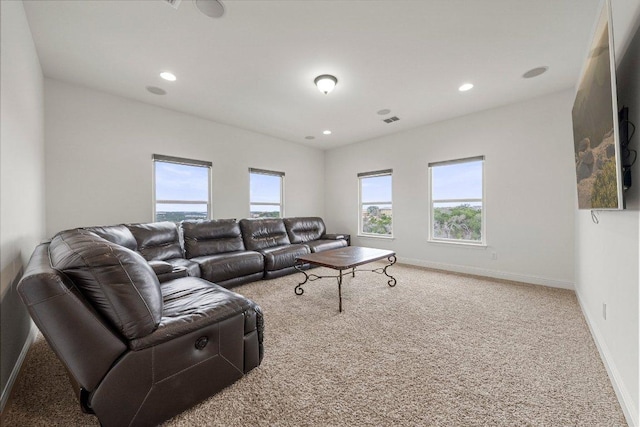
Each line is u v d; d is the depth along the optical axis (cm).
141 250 291
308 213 572
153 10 188
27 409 125
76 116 299
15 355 153
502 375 150
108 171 322
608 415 121
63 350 99
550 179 322
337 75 276
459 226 407
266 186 503
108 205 322
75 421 119
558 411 123
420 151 445
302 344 186
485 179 373
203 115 395
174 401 120
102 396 103
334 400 131
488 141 370
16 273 164
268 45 227
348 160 561
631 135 120
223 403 129
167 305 151
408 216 462
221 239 375
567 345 183
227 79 286
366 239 528
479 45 227
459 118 398
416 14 191
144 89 311
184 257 334
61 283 97
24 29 188
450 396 133
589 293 219
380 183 514
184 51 236
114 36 216
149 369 112
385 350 178
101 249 111
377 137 508
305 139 525
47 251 147
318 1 179
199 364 128
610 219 159
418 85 298
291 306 259
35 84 231
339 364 162
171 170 380
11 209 156
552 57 245
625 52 125
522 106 341
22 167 183
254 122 426
